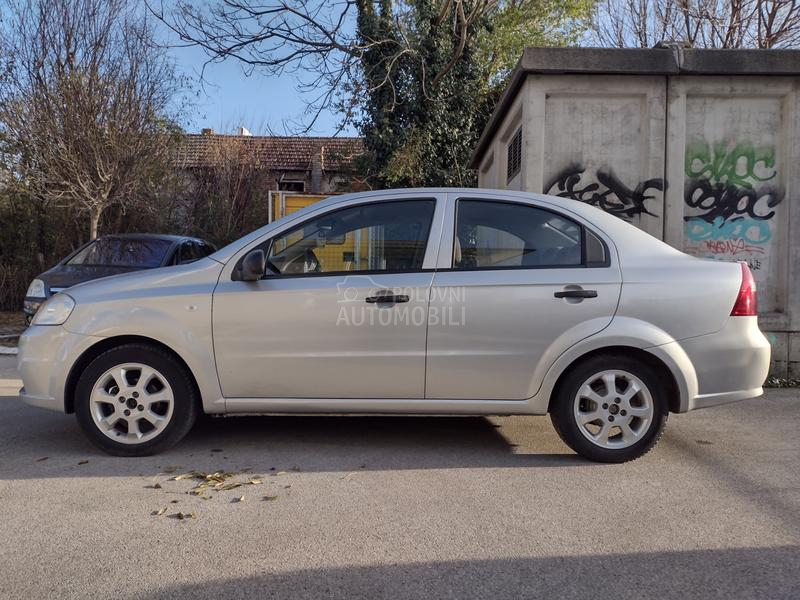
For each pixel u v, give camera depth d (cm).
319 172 2288
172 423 454
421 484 411
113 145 1172
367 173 1490
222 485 405
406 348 445
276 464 448
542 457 467
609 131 766
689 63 738
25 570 301
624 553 321
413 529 346
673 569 305
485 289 443
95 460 454
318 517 360
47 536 335
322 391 451
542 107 760
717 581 294
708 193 764
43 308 470
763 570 304
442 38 1374
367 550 322
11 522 352
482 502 383
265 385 451
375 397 452
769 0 1318
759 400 658
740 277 451
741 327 446
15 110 1155
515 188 923
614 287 442
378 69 1323
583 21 1820
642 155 763
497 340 443
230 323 447
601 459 449
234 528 346
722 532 345
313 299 447
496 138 1071
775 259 764
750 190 763
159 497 387
